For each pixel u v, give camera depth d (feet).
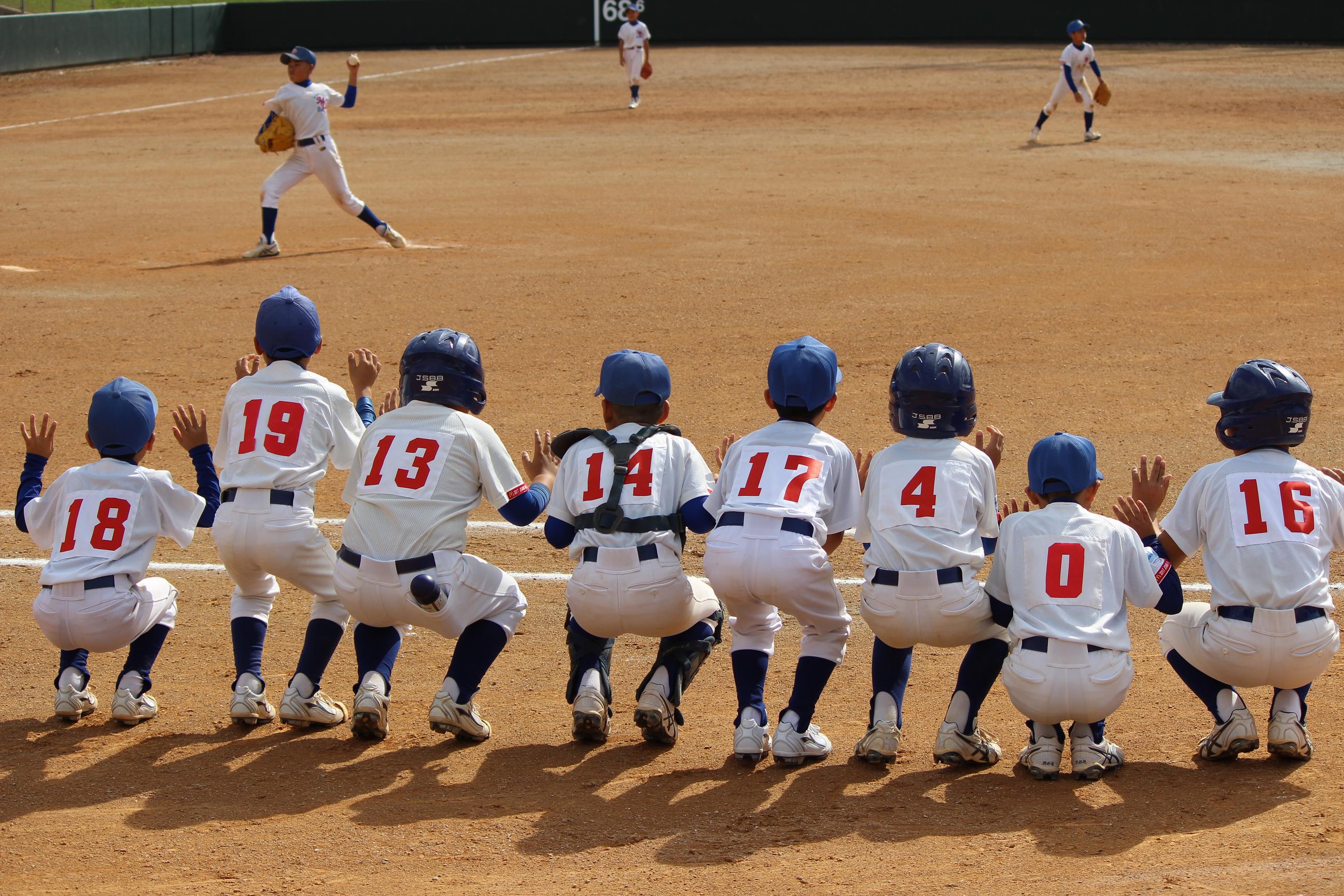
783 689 30.55
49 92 182.80
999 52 205.16
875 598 25.66
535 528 41.57
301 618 35.01
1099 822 23.50
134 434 28.04
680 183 109.70
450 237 89.45
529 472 28.96
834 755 27.04
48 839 23.63
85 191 110.22
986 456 26.43
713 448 47.55
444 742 27.96
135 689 28.53
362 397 32.12
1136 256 79.77
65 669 28.78
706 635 28.02
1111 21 215.51
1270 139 126.00
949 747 25.30
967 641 25.88
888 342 62.03
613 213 96.89
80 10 240.94
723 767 26.53
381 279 76.54
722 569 25.79
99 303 71.72
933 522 25.26
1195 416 50.06
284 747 27.73
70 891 21.85
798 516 25.53
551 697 30.30
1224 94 156.46
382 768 26.61
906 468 25.94
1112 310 67.41
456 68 202.18
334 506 43.24
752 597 25.95
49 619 27.32
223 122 152.25
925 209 96.48
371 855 22.98
